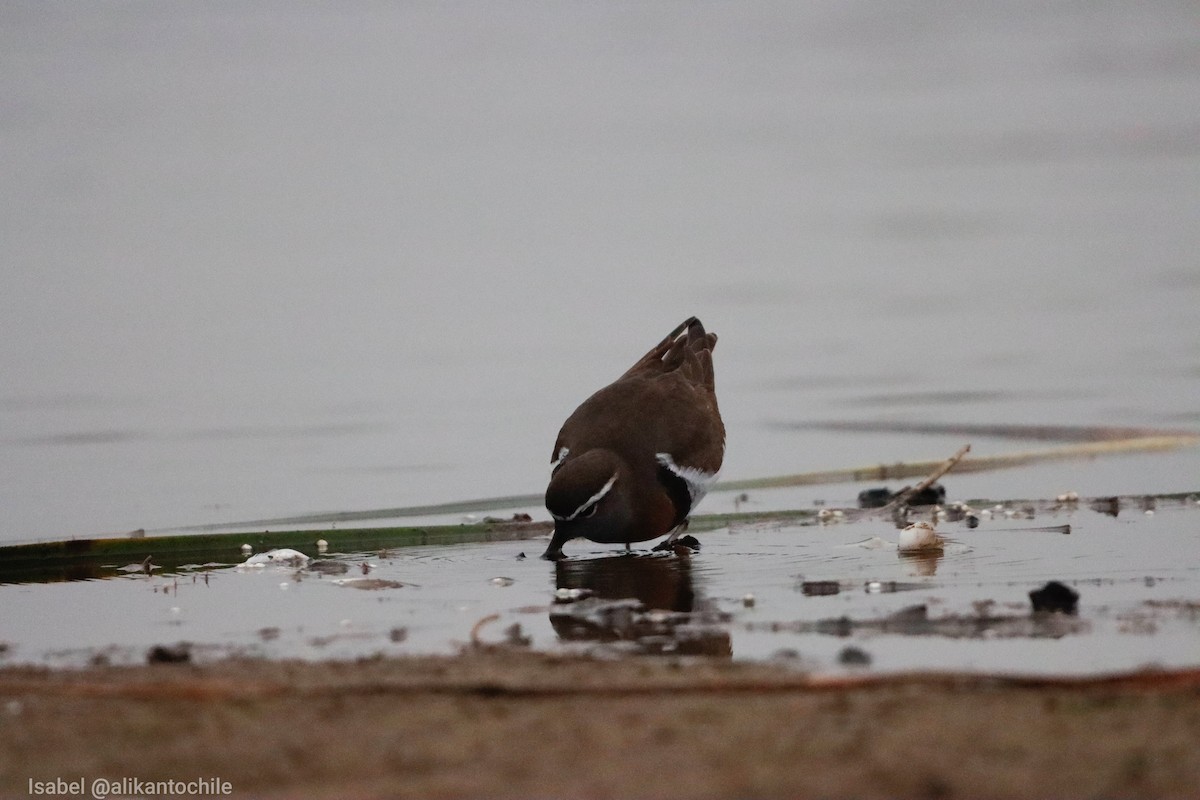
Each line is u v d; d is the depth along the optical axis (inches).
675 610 398.6
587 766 260.7
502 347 837.2
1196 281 914.7
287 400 751.7
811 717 282.5
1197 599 390.0
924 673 312.3
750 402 739.4
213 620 402.9
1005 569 440.1
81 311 901.2
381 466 649.6
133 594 443.8
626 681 313.1
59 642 379.6
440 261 1002.1
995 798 242.8
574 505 506.3
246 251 1013.8
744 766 258.2
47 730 287.4
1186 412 696.4
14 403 744.3
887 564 457.1
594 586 444.1
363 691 307.9
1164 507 548.4
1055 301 892.0
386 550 519.8
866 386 759.1
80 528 555.8
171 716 294.4
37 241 1026.1
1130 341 812.0
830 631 366.0
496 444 683.4
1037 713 281.9
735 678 313.9
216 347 840.9
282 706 299.3
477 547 529.3
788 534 527.2
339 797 251.6
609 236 1049.5
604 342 842.8
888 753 261.6
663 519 528.1
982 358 794.2
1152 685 299.0
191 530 553.3
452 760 265.7
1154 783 246.8
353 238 1047.0
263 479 631.2
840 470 633.6
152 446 679.1
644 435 537.6
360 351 834.2
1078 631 357.1
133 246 1020.5
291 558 497.4
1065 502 557.0
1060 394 733.3
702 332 630.5
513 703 298.7
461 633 379.6
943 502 571.2
